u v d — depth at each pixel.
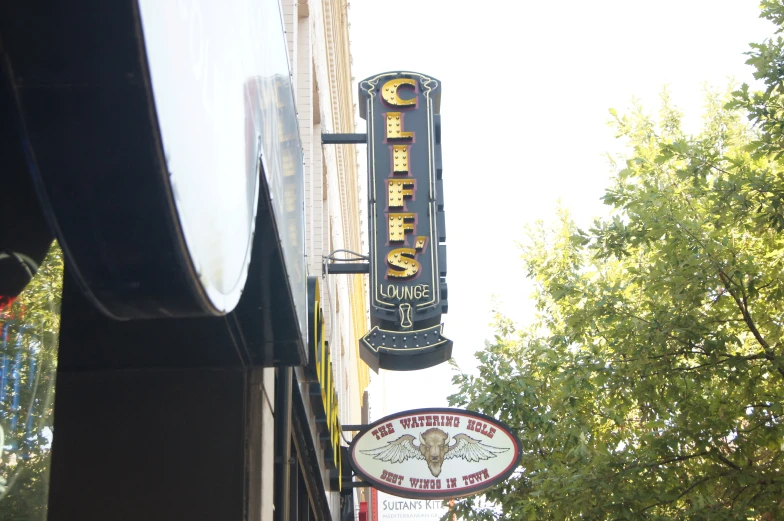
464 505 15.98
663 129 16.98
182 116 2.71
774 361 12.29
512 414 15.68
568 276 15.08
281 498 8.55
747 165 13.05
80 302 6.65
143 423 6.77
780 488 11.80
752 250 13.69
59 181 2.54
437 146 14.33
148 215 2.62
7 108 2.97
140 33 2.29
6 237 3.31
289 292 6.04
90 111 2.42
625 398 13.33
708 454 12.55
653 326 12.85
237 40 3.84
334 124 26.16
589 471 12.88
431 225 13.52
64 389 6.79
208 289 2.96
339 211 29.88
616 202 14.05
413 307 12.95
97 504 6.57
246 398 6.92
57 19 2.25
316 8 18.88
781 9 12.34
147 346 6.78
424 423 12.48
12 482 3.50
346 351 35.03
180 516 6.57
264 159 4.65
